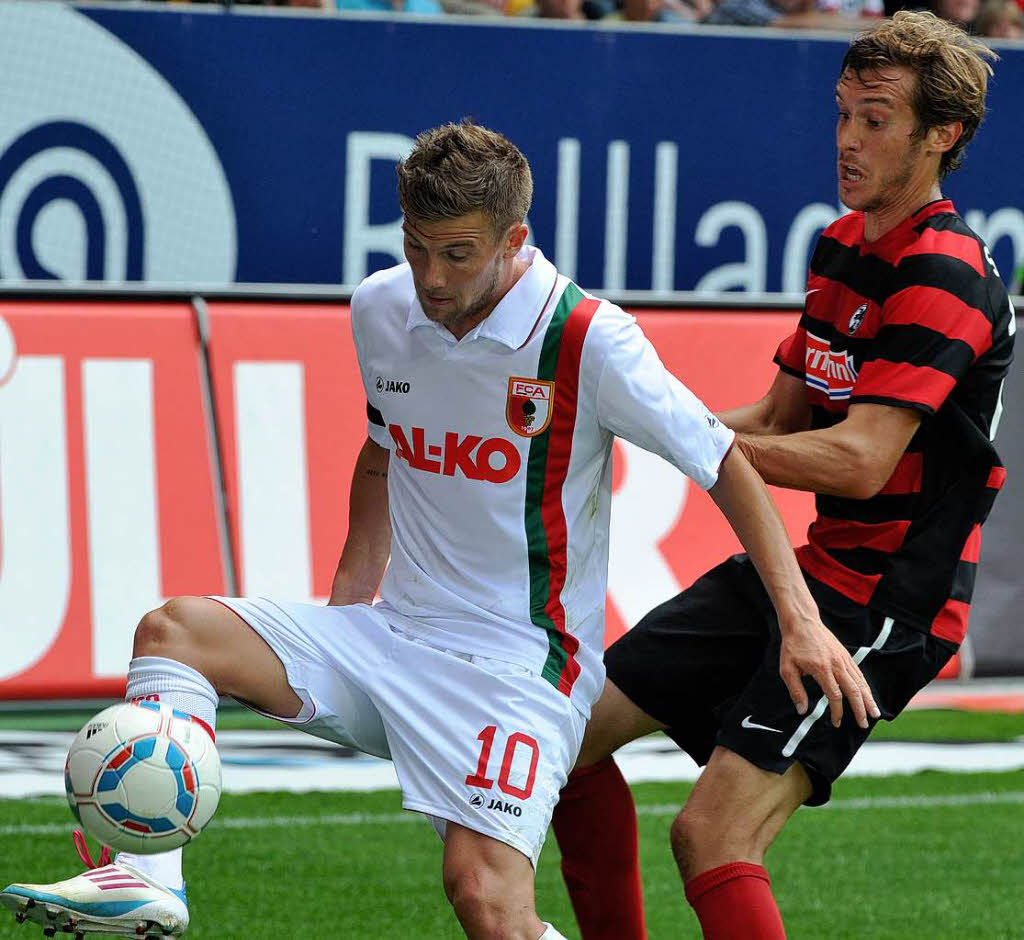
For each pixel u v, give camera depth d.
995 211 28.59
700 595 12.21
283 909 15.05
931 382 10.77
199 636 10.23
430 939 14.44
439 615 10.61
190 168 26.06
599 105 27.28
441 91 26.77
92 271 25.97
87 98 25.56
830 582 11.35
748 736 10.84
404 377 10.42
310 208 26.58
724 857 10.69
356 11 26.98
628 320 10.27
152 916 9.74
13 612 20.81
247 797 18.50
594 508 10.70
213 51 25.91
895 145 10.97
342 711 10.59
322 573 22.08
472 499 10.42
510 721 10.19
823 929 15.01
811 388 11.95
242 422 22.38
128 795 9.55
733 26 29.97
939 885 16.30
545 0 29.98
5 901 9.66
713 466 10.34
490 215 9.55
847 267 11.65
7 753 19.31
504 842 9.98
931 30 10.96
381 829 17.59
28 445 21.44
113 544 21.42
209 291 22.88
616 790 12.28
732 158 27.88
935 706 22.72
